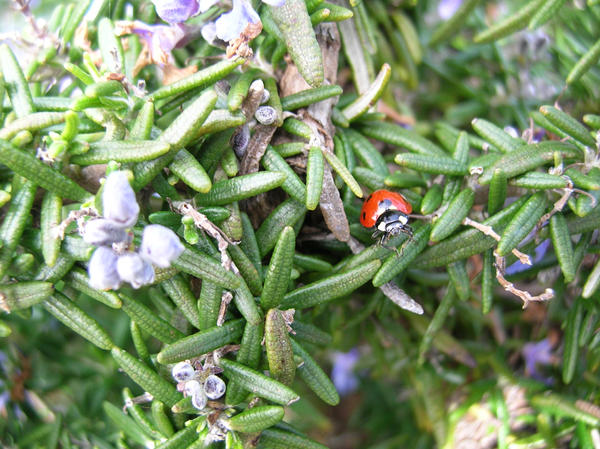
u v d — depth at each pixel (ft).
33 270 0.22
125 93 0.23
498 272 0.25
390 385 0.46
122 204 0.18
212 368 0.22
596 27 0.33
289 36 0.24
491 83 0.38
